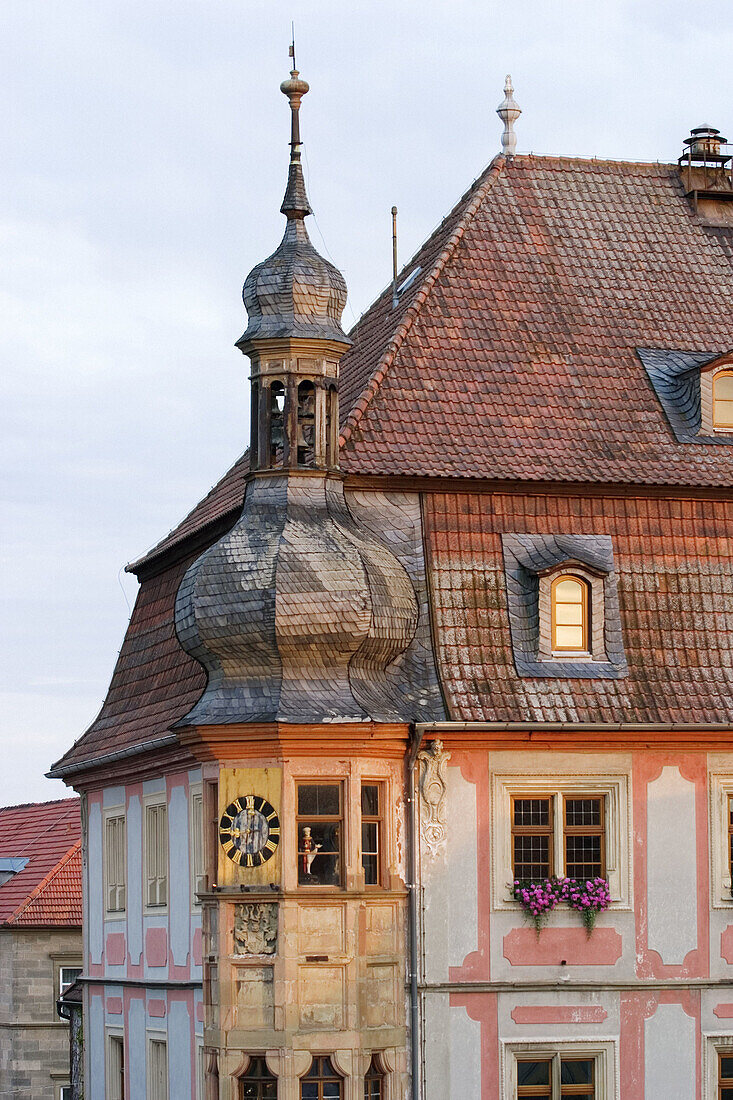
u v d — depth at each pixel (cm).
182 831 5988
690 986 5444
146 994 6394
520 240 6122
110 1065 6875
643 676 5497
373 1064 5238
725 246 6306
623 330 5994
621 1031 5403
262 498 5431
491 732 5344
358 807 5231
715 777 5506
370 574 5294
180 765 5981
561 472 5603
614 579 5588
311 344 5466
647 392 5866
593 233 6209
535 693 5409
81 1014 7612
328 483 5447
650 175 6419
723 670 5556
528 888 5372
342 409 5766
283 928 5169
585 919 5391
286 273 5509
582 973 5388
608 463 5662
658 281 6147
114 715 6975
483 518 5572
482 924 5350
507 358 5834
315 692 5247
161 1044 6272
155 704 6425
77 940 9600
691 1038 5438
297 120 5753
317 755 5219
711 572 5666
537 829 5431
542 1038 5353
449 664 5397
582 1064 5397
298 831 5219
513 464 5597
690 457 5731
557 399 5788
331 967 5188
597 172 6372
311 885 5219
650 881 5450
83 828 7325
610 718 5403
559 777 5416
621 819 5444
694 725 5431
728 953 5478
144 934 6412
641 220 6291
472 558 5528
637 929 5428
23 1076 9506
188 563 6562
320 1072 5178
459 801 5356
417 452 5569
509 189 6247
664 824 5469
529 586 5525
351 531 5391
